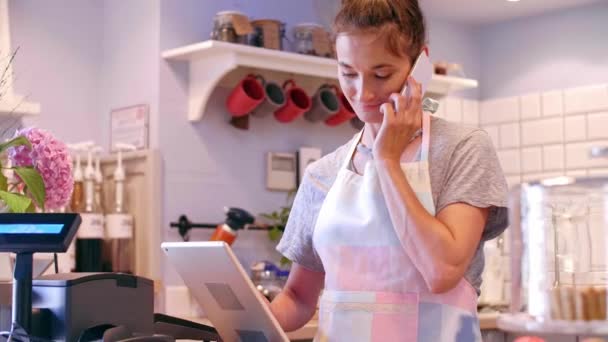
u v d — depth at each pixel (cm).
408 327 151
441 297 151
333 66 332
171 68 323
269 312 150
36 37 331
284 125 354
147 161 315
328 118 356
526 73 423
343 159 171
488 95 438
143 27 328
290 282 179
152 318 155
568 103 404
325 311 160
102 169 333
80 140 342
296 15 360
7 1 305
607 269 115
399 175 148
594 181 117
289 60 320
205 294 160
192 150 326
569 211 117
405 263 152
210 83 316
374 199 155
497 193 150
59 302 140
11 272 195
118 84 339
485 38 439
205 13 334
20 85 325
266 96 328
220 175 334
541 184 119
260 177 346
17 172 175
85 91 344
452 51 431
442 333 150
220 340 171
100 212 312
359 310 155
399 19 152
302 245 174
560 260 116
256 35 322
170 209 320
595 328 109
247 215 317
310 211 172
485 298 309
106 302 146
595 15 400
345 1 155
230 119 337
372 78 154
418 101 152
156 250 313
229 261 147
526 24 423
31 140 182
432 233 143
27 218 139
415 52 157
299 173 355
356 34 152
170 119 322
